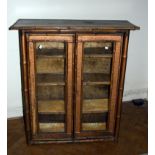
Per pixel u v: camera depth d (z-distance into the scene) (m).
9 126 2.96
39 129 2.59
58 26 2.11
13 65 2.94
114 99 2.49
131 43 3.29
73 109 2.48
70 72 2.31
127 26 2.20
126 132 2.88
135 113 3.31
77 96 2.42
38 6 2.75
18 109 3.16
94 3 2.90
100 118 2.73
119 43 2.24
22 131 2.87
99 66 2.57
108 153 2.51
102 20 2.78
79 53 2.23
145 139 2.75
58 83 2.37
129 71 3.47
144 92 3.69
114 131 2.65
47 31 2.11
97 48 2.46
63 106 2.53
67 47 2.21
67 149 2.57
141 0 3.08
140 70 3.52
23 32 2.10
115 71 2.36
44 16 2.80
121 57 2.30
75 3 2.84
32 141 2.59
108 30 2.16
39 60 2.46
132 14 3.11
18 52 2.89
